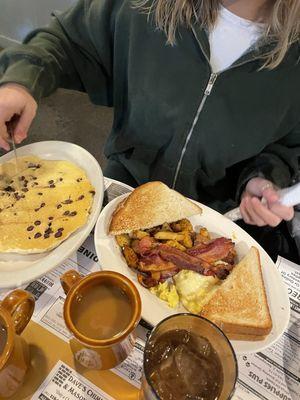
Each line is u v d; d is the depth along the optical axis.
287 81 0.82
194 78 0.85
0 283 0.63
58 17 0.99
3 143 0.79
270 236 1.00
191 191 1.05
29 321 0.56
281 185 0.89
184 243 0.69
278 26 0.75
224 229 0.72
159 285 0.64
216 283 0.65
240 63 0.79
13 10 2.12
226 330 0.59
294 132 0.96
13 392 0.53
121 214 0.69
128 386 0.55
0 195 0.78
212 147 0.94
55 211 0.74
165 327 0.48
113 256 0.65
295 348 0.61
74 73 1.03
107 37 0.94
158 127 0.96
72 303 0.50
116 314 0.51
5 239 0.70
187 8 0.78
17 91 0.80
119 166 1.09
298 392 0.57
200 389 0.44
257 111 0.86
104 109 2.03
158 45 0.86
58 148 0.86
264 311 0.60
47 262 0.66
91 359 0.52
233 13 0.78
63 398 0.54
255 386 0.57
